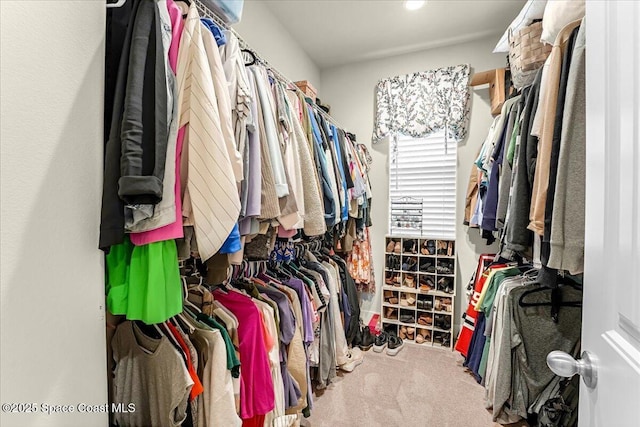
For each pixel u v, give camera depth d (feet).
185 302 3.49
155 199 2.00
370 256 9.78
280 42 8.01
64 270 1.84
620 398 1.54
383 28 8.23
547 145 3.31
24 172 1.65
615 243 1.67
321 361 6.28
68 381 1.86
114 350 2.87
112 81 2.25
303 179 4.47
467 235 9.00
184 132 2.45
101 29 2.06
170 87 2.27
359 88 10.24
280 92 4.07
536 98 4.05
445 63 9.18
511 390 5.36
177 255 2.52
